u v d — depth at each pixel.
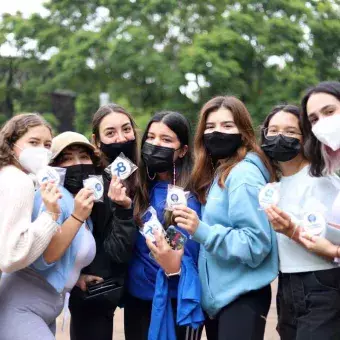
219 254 3.96
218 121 4.21
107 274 4.27
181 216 3.96
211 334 4.39
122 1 20.69
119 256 4.15
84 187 3.87
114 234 4.16
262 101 18.91
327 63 21.02
